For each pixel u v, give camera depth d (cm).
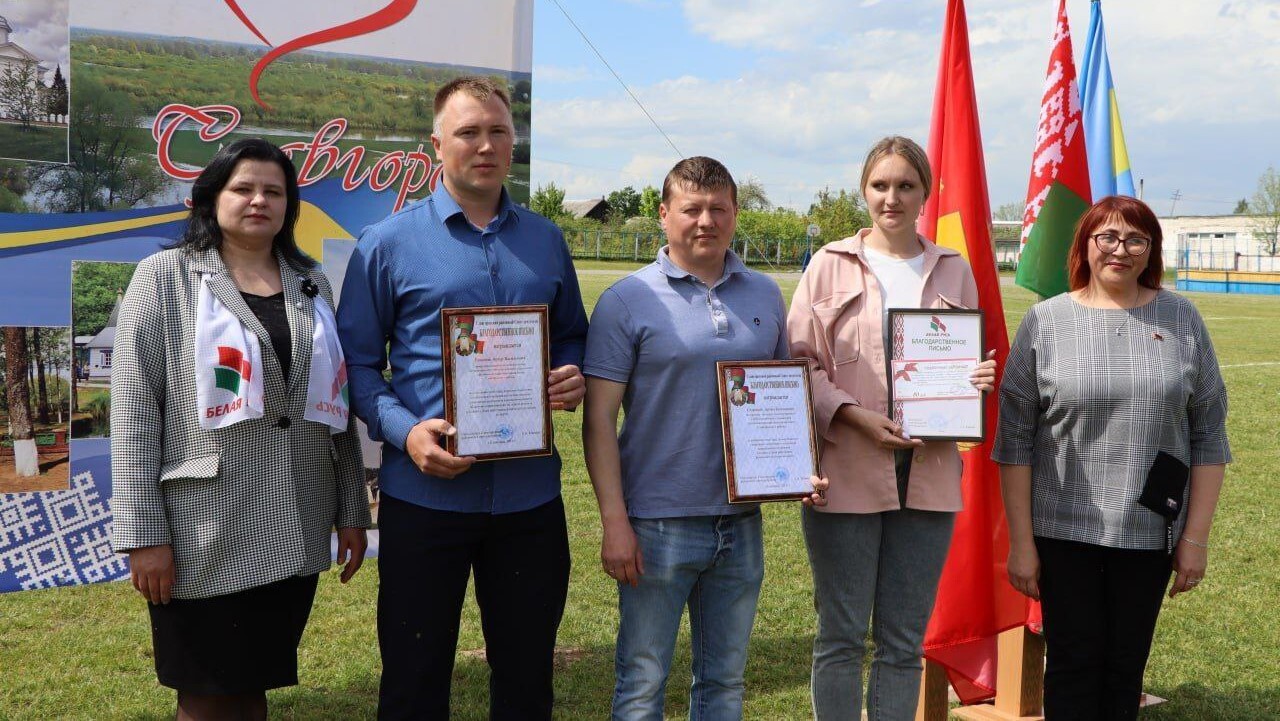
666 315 295
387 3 401
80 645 465
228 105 377
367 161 402
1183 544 313
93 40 353
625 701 300
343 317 291
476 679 446
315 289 292
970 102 373
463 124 278
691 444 296
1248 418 1192
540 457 292
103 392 363
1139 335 312
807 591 579
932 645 375
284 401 281
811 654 486
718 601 307
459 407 270
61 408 357
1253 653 493
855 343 329
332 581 571
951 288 335
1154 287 322
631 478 302
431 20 409
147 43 362
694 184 291
